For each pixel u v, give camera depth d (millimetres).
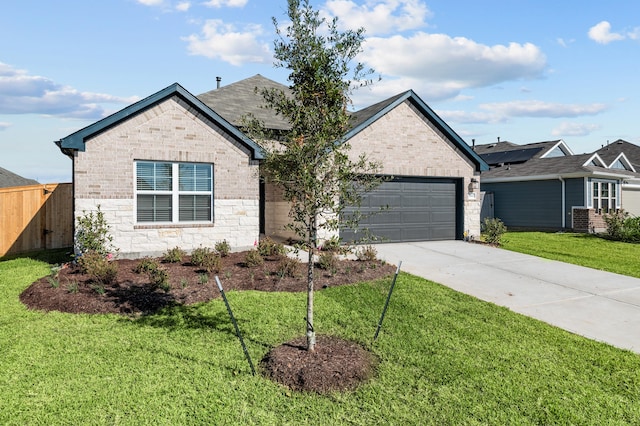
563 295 8234
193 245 11148
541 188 20797
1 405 3891
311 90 4797
